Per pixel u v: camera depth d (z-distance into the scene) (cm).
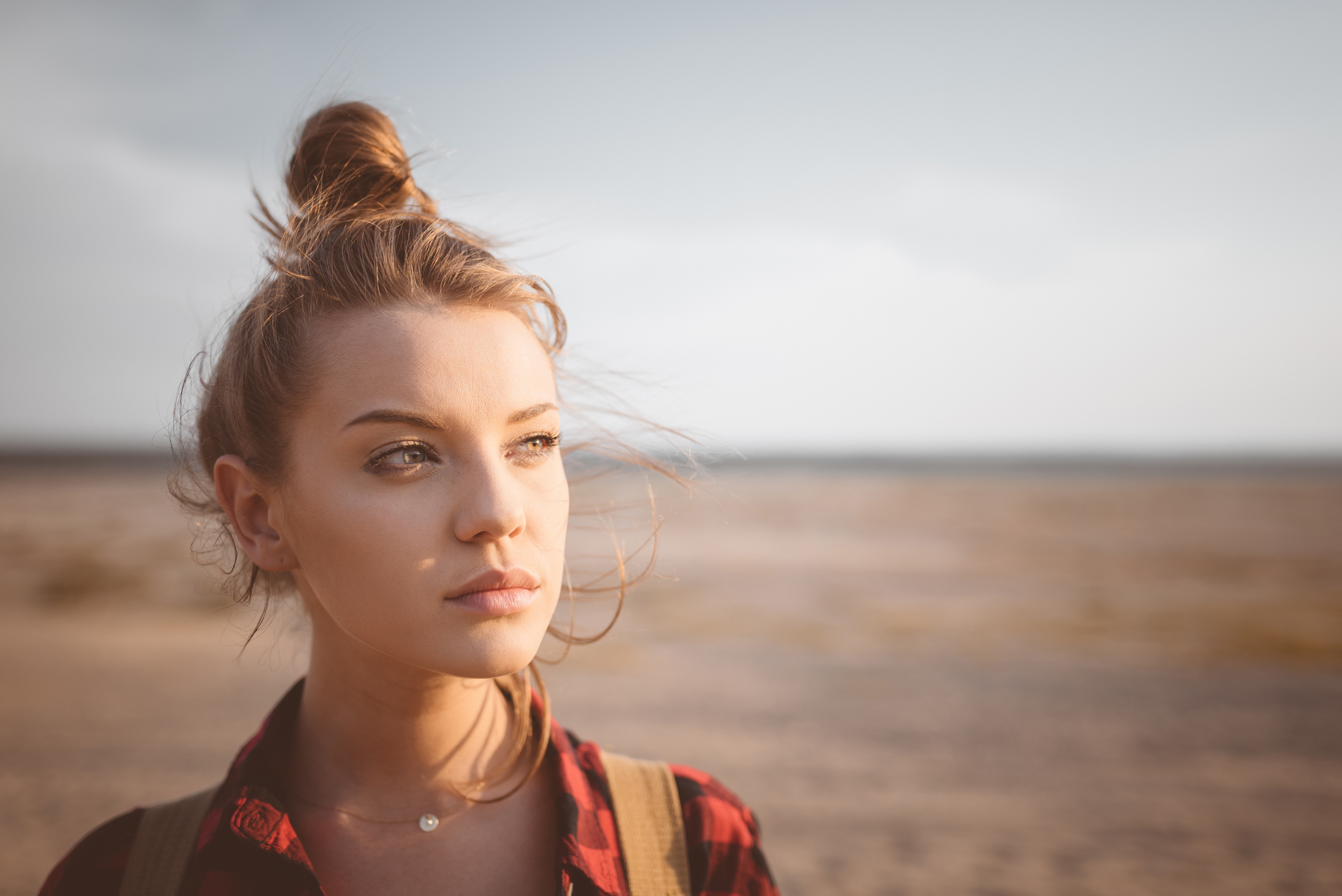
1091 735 906
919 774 791
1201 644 1357
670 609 1675
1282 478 8194
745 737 898
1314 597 1816
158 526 3359
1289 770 800
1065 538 3073
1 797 704
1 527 3219
